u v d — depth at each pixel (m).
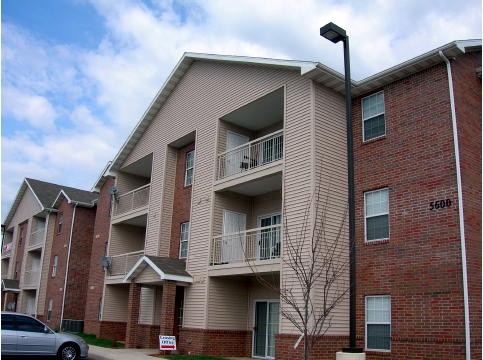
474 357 12.13
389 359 13.57
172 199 22.12
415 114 14.73
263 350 17.17
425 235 13.64
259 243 18.42
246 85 18.44
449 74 14.12
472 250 12.94
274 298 17.14
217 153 19.03
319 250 14.04
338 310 14.49
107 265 24.38
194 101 21.28
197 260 18.33
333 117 16.03
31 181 38.09
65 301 29.14
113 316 24.39
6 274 41.62
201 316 17.30
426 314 13.10
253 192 18.88
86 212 31.33
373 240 14.91
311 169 14.87
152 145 23.64
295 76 16.42
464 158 13.59
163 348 16.64
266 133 20.09
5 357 14.11
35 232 36.16
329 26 12.42
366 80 15.75
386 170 15.07
